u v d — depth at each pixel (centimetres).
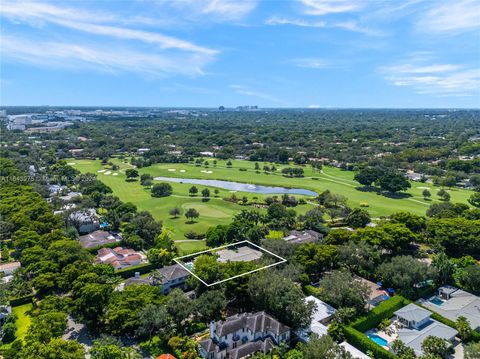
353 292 8800
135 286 9106
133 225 13900
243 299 9256
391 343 7831
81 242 13500
